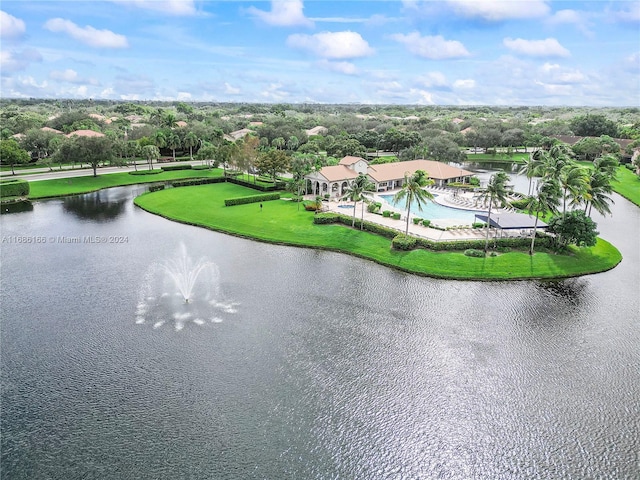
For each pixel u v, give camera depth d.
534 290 60.03
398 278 63.94
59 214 97.12
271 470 31.50
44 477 30.78
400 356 44.53
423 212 100.19
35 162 167.88
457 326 50.25
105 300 55.72
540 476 31.66
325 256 73.25
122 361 43.22
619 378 41.44
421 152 165.75
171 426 35.19
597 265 68.00
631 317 52.47
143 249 74.94
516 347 46.25
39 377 40.81
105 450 32.97
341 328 49.62
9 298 55.84
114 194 120.19
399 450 33.56
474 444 34.22
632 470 32.06
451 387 40.12
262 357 44.09
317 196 110.81
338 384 40.28
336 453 33.06
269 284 61.22
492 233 82.00
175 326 49.75
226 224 90.06
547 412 37.34
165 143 179.75
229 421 35.75
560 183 73.31
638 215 103.56
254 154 132.38
